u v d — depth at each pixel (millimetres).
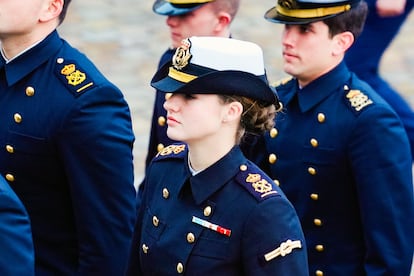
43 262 12375
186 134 10117
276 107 10562
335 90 13109
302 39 12906
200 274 10203
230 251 10148
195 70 10078
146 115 24422
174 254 10336
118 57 27594
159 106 14617
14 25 11898
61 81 12102
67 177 12062
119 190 12086
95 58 27469
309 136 13094
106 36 28891
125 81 26219
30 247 10055
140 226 11016
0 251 9820
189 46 10141
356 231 13039
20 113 12086
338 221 13086
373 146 12719
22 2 11852
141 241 10789
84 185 11969
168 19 14484
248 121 10328
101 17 30219
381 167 12695
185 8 14328
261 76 10281
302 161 13117
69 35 28844
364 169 12719
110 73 26625
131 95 25422
